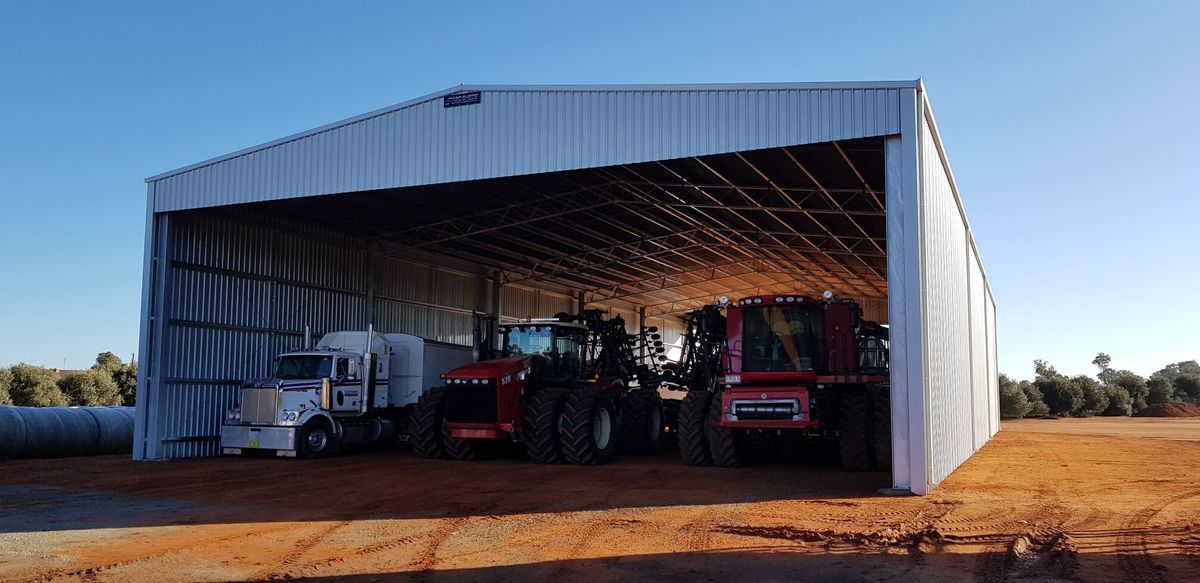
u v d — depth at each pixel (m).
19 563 7.41
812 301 14.21
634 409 17.55
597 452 15.19
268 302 18.83
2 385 32.53
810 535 8.33
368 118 15.47
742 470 14.09
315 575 6.94
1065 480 13.28
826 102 11.84
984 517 9.41
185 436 17.02
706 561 7.32
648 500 10.77
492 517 9.64
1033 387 55.81
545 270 26.80
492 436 15.33
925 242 11.53
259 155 16.28
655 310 35.38
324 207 18.52
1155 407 57.28
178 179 16.88
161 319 16.58
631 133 13.27
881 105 11.50
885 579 6.68
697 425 14.62
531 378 16.41
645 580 6.69
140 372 16.44
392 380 19.36
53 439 17.42
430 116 14.97
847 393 14.20
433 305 23.94
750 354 14.23
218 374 17.69
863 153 14.43
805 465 15.01
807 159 14.96
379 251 21.80
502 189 17.84
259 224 18.75
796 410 13.59
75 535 8.66
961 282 16.86
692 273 28.52
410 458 16.80
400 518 9.63
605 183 17.62
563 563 7.29
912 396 11.12
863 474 13.45
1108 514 9.73
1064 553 7.54
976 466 15.78
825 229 20.72
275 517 9.73
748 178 16.59
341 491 11.86
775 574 6.86
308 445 16.80
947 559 7.37
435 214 19.53
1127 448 21.55
